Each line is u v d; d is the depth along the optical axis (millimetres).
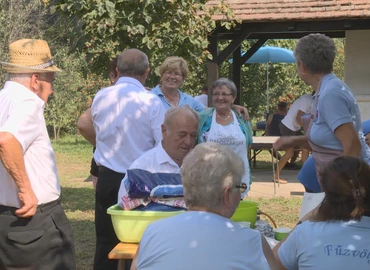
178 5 7457
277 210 8094
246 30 11008
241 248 2268
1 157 3193
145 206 3205
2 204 3402
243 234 2303
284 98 18016
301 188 10039
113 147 4188
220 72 16391
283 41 18156
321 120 3541
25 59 3434
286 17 10500
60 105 19672
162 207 3191
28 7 15883
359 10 10375
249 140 5055
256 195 9328
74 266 3641
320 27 10820
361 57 11727
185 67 5320
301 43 3613
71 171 12391
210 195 2330
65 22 17484
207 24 8305
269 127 12062
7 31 15289
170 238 2281
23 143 3250
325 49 3543
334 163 2725
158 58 7582
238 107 5078
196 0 7902
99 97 4246
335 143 3531
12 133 3193
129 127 4148
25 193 3264
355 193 2621
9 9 15578
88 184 10562
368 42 11648
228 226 2303
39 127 3406
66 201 8891
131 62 4254
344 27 10695
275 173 10766
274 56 14625
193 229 2287
